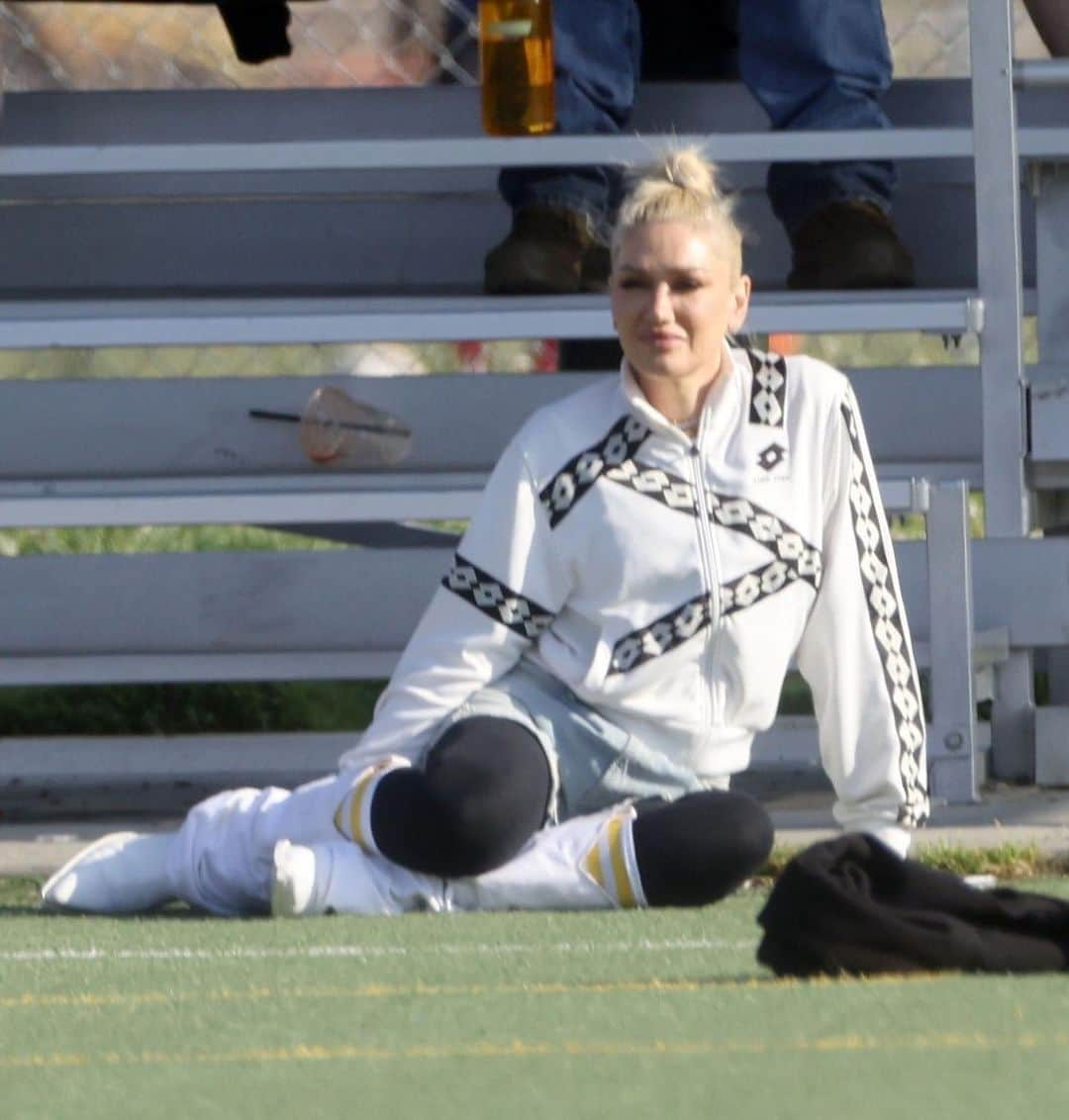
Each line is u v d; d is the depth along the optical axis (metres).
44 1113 8.30
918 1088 8.30
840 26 20.28
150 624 18.70
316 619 18.62
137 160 19.56
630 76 20.67
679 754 13.97
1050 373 20.11
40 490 19.72
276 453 20.70
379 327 19.16
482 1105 8.25
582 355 24.02
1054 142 19.59
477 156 19.58
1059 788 18.19
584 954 11.73
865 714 13.95
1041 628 18.27
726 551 13.66
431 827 13.19
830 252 20.56
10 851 16.25
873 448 20.44
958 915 10.71
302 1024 9.88
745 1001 9.98
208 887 13.90
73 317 19.31
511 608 13.73
